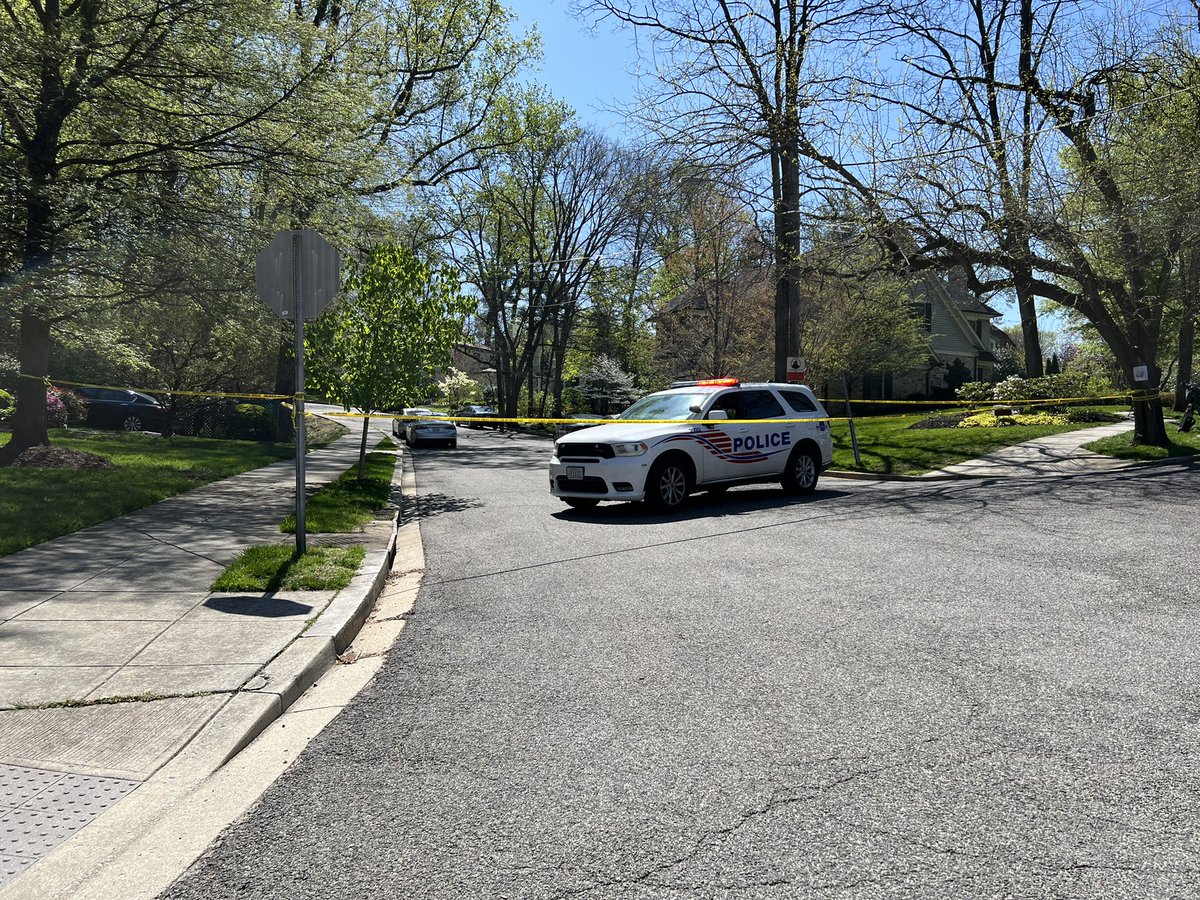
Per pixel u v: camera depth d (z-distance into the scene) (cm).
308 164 1525
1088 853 289
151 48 1355
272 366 2956
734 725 412
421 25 2839
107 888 286
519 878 286
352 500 1280
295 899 279
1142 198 1551
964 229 1600
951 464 1780
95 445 2019
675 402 1307
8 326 1548
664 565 802
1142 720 399
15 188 1304
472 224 4709
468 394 6431
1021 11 1986
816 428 1391
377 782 365
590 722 424
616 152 4403
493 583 760
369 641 594
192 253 1471
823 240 1852
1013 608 603
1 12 1460
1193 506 1052
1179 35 1611
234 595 671
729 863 290
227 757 391
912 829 308
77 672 488
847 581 705
